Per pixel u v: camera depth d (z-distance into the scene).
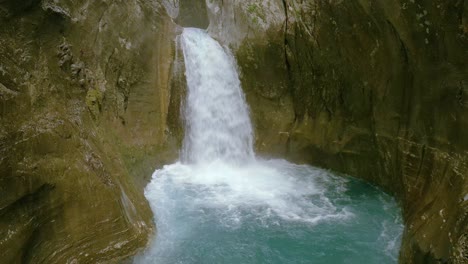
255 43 12.89
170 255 7.97
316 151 12.62
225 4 14.20
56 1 8.55
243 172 12.31
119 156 9.33
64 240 6.87
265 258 7.99
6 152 5.97
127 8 11.52
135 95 11.48
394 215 9.56
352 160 11.78
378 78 10.11
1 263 5.74
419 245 7.04
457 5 6.99
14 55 6.70
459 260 5.55
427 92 8.40
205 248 8.23
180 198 10.28
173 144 12.30
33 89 6.90
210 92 13.21
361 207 9.98
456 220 6.34
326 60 11.54
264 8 12.84
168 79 12.28
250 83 13.34
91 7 10.01
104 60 10.30
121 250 7.55
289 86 12.98
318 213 9.71
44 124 6.88
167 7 15.85
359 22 10.01
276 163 13.08
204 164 12.71
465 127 7.31
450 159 7.69
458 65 7.37
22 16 6.95
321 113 12.41
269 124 13.33
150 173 11.27
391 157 10.16
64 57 8.09
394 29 8.88
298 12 12.02
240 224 9.15
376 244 8.44
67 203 6.96
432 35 7.78
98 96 9.47
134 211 8.39
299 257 8.04
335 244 8.45
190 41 13.28
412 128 9.15
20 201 6.17
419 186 8.71
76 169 7.21
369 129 11.05
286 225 9.14
